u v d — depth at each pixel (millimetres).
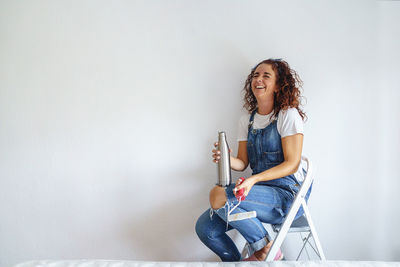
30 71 1771
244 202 1314
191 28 1686
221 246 1453
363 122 1641
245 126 1584
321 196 1685
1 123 1804
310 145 1673
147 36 1705
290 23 1640
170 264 1104
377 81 1623
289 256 1724
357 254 1692
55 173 1800
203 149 1724
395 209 1657
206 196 1738
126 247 1803
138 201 1775
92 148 1772
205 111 1710
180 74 1706
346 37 1622
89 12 1722
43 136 1792
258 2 1646
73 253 1827
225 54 1680
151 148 1746
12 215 1831
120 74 1732
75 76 1755
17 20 1756
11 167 1816
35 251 1840
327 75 1642
